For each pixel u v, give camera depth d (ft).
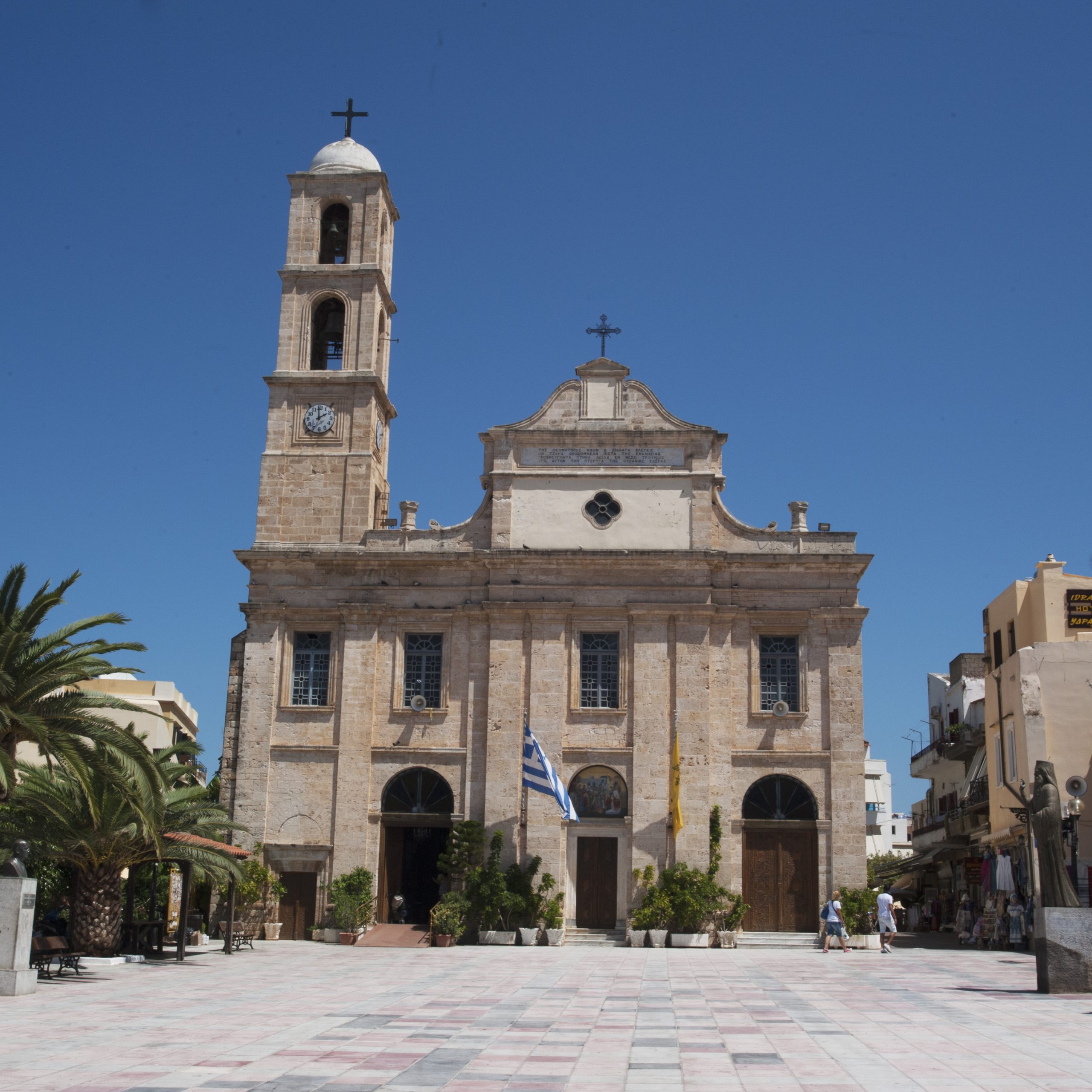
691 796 138.00
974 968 102.68
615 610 143.54
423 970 100.37
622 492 147.54
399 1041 56.80
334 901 136.67
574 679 142.61
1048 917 77.51
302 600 147.02
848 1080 46.19
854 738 139.85
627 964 108.78
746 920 136.98
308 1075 47.14
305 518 149.69
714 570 144.56
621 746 140.46
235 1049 54.08
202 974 93.81
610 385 150.61
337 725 143.33
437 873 142.61
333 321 159.02
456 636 144.97
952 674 212.84
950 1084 45.19
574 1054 52.60
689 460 147.95
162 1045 55.16
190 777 123.03
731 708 141.18
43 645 90.07
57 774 102.42
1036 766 80.79
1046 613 140.87
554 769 139.64
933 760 193.98
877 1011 68.85
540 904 135.85
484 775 140.77
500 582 144.87
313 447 151.53
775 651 144.15
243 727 143.74
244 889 136.77
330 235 162.40
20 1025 62.69
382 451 158.92
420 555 145.89
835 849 137.39
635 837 137.69
